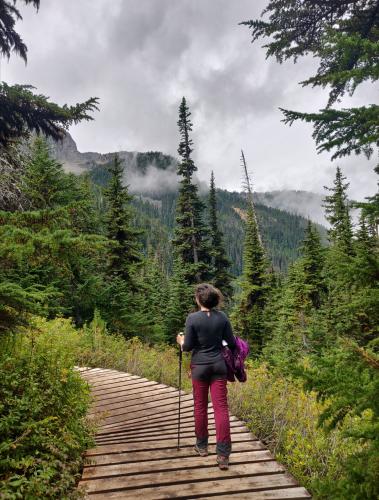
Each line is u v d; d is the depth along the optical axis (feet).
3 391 13.80
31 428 13.16
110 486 13.03
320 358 8.23
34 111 16.58
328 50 12.31
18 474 11.85
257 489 12.75
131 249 73.51
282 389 21.67
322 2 20.85
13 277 32.73
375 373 7.68
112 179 74.49
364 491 6.59
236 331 84.12
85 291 56.90
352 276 8.65
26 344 19.54
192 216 91.45
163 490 12.73
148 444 16.98
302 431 17.40
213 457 15.29
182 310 83.30
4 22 18.34
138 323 68.13
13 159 25.46
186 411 22.81
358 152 16.80
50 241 11.75
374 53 11.46
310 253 64.23
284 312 64.08
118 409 23.39
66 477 12.24
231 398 23.50
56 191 48.65
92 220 59.62
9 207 25.32
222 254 102.58
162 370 35.40
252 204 112.88
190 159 93.81
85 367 34.88
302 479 13.80
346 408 7.66
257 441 17.13
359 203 9.15
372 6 20.03
